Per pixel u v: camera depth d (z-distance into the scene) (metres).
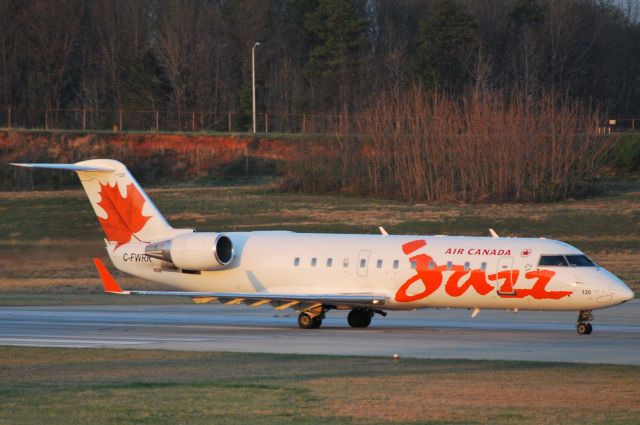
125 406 71.94
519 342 110.50
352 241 132.50
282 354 99.81
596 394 76.62
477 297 123.06
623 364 92.31
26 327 130.12
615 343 109.56
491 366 90.69
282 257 134.75
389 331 124.81
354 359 95.75
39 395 76.25
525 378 83.94
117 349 104.38
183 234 138.50
